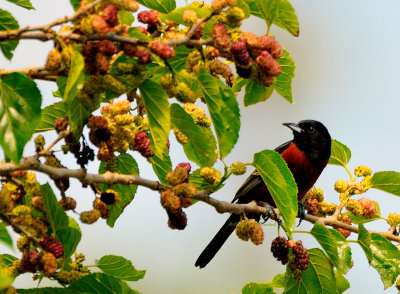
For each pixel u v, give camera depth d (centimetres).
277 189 619
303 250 679
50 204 536
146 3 637
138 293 571
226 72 551
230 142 561
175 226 591
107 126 579
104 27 486
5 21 677
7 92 476
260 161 618
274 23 602
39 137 570
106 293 564
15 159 466
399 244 780
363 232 732
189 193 578
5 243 526
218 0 517
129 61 552
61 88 521
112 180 571
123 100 602
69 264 569
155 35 598
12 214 530
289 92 676
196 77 551
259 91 670
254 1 573
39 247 517
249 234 648
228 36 523
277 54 536
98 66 497
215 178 650
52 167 546
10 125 470
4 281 379
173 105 573
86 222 566
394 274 720
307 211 857
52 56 478
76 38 490
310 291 744
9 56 702
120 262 620
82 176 557
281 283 767
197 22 526
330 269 732
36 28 476
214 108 556
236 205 666
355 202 789
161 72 615
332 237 682
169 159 679
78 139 564
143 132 607
